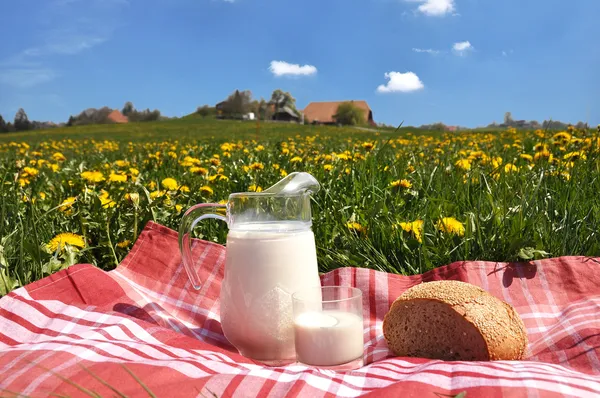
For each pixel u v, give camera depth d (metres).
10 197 1.11
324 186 1.25
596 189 1.09
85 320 0.58
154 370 0.43
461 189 1.12
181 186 1.25
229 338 0.58
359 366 0.53
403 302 0.56
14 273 0.75
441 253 0.84
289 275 0.56
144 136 11.38
